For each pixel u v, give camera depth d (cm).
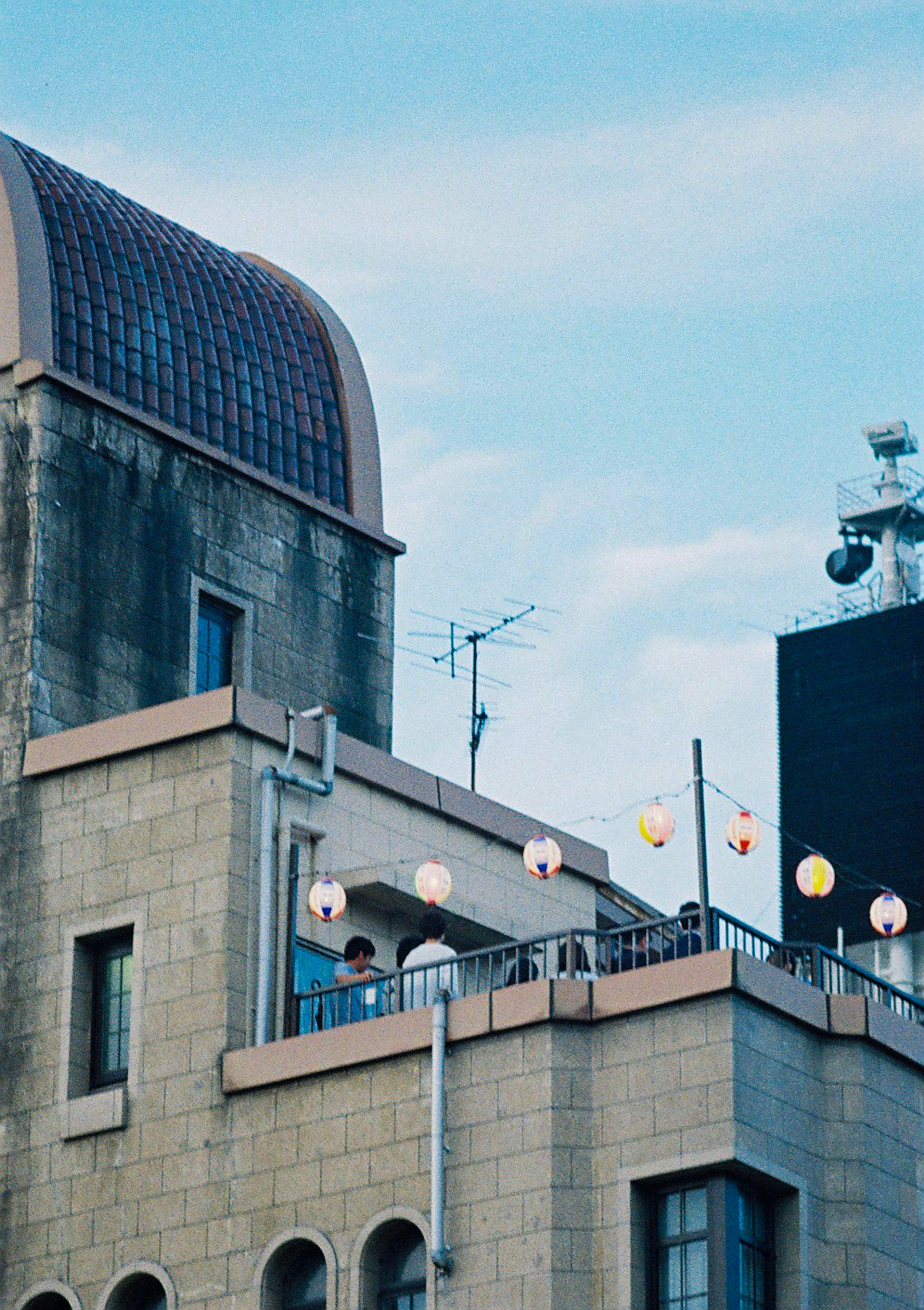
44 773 4831
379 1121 4341
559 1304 4097
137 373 5419
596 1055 4238
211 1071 4500
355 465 5750
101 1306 4475
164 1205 4478
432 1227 4206
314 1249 4356
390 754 4991
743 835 4300
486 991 4944
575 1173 4172
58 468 5119
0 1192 4631
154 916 4638
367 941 4606
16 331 5194
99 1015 4691
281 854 4650
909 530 8638
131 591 5169
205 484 5381
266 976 4550
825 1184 4253
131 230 5647
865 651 8356
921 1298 4294
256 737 4700
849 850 8119
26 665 4947
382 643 5662
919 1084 4431
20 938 4759
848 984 4603
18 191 5353
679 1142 4125
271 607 5447
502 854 5106
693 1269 4097
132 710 5094
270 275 5962
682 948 4375
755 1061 4178
